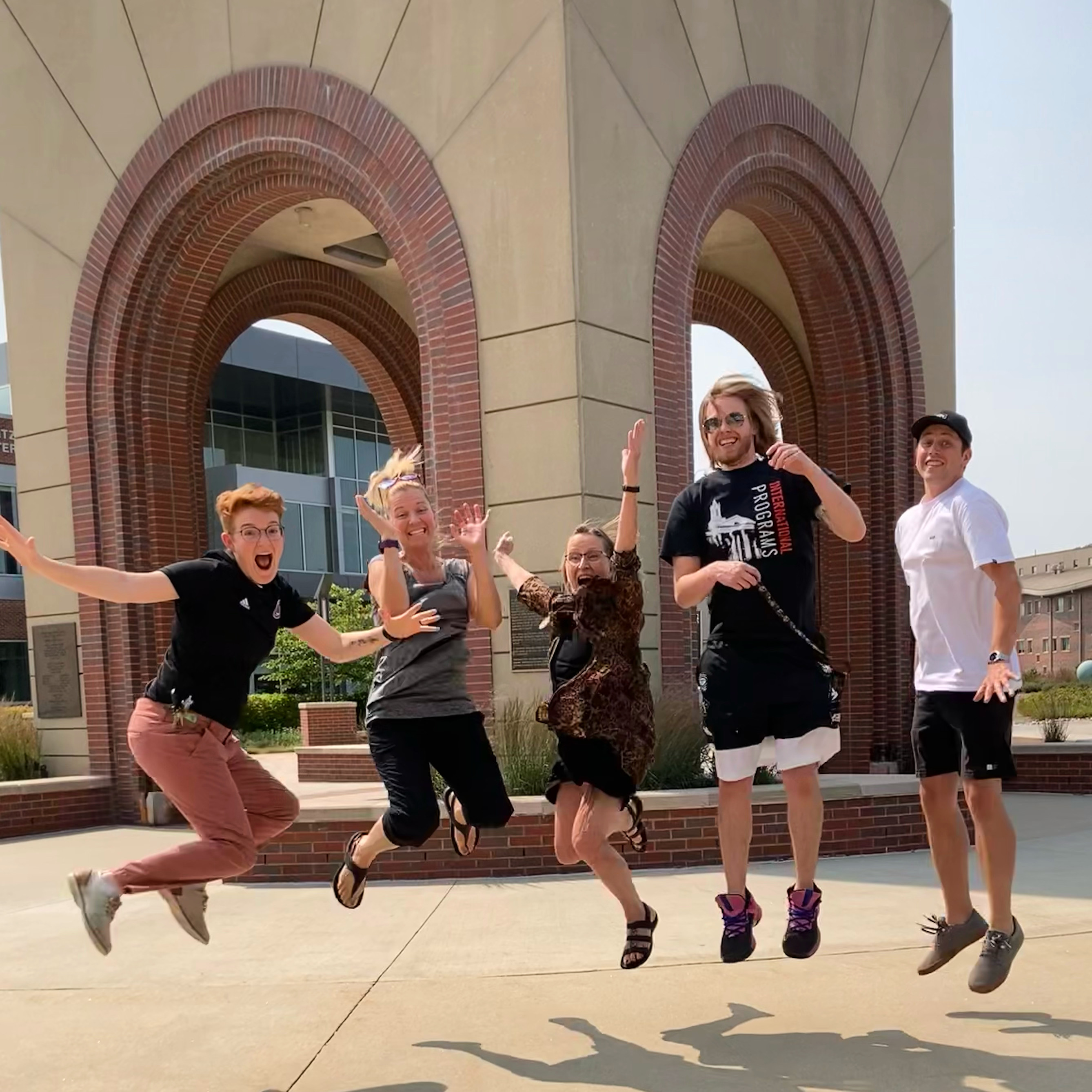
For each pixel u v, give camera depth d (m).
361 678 25.08
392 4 9.11
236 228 10.87
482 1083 3.35
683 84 9.36
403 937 5.34
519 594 4.54
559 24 8.23
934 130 12.70
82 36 11.04
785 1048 3.54
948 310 12.73
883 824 7.36
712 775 7.83
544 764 7.39
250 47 9.92
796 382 14.38
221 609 3.58
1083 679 31.94
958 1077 3.22
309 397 39.72
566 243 8.22
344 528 39.59
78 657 11.10
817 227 11.28
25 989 4.63
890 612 11.66
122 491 10.90
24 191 11.48
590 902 6.00
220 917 5.96
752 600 3.92
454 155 8.77
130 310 10.86
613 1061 3.49
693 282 9.40
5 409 38.19
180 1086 3.44
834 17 11.27
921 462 4.07
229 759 3.79
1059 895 5.61
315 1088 3.38
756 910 3.98
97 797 10.66
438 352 8.90
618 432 8.49
